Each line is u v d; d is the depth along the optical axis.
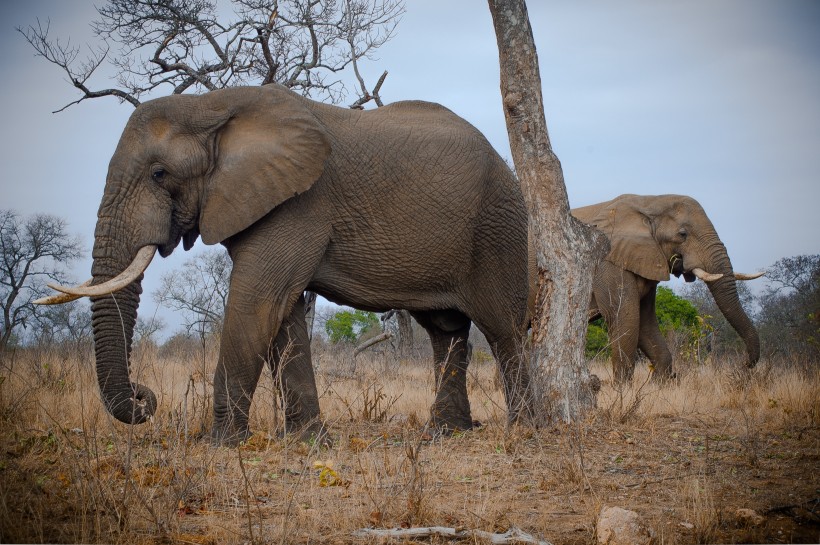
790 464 8.07
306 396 9.77
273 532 5.62
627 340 17.66
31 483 6.24
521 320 11.59
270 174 9.66
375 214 10.35
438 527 5.57
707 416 11.12
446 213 10.62
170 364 14.20
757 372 14.56
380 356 23.06
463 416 11.64
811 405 11.51
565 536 5.66
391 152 10.46
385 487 6.61
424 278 10.73
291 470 7.62
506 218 11.27
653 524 5.80
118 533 5.41
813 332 21.06
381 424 11.05
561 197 10.62
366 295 10.57
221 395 9.32
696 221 18.08
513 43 10.82
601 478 7.41
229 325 9.48
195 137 9.82
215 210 9.67
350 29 23.27
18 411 9.26
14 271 32.72
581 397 10.19
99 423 9.31
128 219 9.58
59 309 26.12
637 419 10.25
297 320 9.98
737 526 5.90
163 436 8.91
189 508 6.12
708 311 27.72
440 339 11.72
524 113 10.76
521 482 7.32
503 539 5.37
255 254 9.66
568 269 10.45
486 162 11.05
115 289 9.20
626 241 17.83
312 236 9.95
